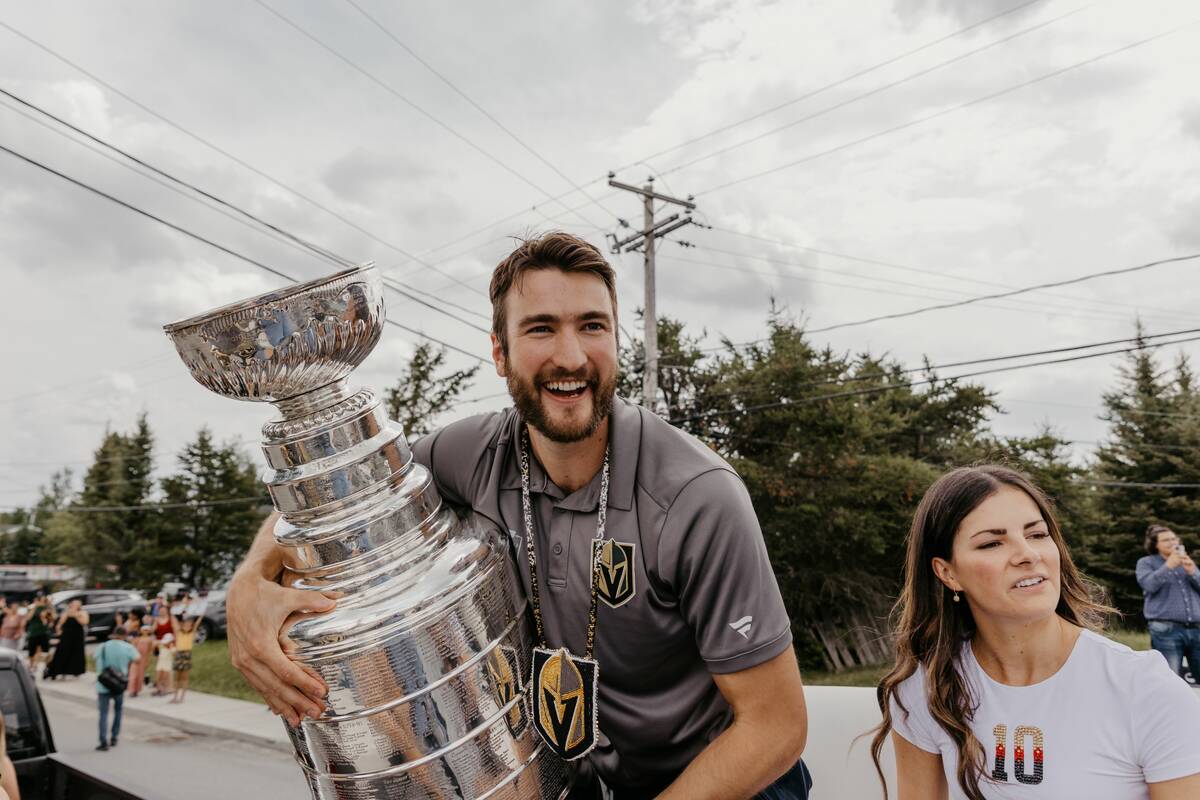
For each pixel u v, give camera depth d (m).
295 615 1.10
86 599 22.42
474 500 1.53
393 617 1.06
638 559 1.32
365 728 1.08
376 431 1.16
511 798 1.18
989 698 1.66
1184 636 6.31
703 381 20.14
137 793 1.82
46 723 3.13
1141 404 25.45
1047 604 1.56
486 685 1.14
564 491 1.42
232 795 7.73
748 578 1.28
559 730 1.26
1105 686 1.55
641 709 1.39
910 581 1.80
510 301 1.34
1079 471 25.02
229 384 1.12
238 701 13.30
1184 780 1.44
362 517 1.12
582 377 1.30
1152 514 23.73
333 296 1.08
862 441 18.80
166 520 38.81
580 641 1.38
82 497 41.47
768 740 1.28
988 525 1.60
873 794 1.88
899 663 1.83
